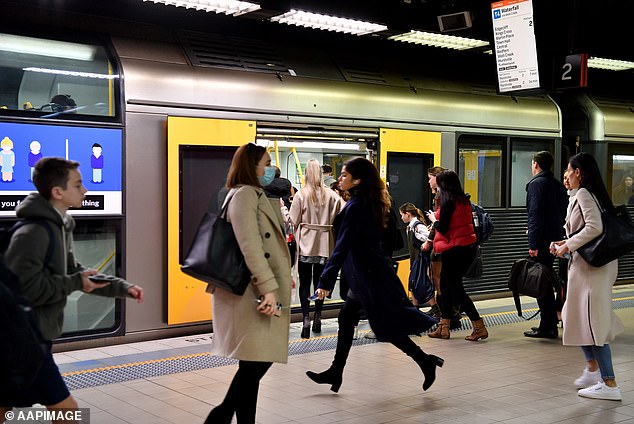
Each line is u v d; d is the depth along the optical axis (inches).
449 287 282.2
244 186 154.6
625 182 444.8
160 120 275.9
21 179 243.3
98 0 303.7
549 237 285.0
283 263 157.4
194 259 149.9
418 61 389.7
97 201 259.3
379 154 341.4
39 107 252.4
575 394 210.5
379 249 208.8
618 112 442.9
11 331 109.1
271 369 236.1
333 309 333.1
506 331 305.6
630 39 370.3
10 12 257.0
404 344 205.9
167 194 276.2
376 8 306.0
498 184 393.4
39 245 124.2
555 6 362.6
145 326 274.5
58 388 124.6
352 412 190.4
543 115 409.1
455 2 329.4
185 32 304.3
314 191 288.0
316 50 344.2
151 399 199.6
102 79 266.4
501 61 338.0
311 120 317.1
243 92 297.6
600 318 204.8
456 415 189.0
